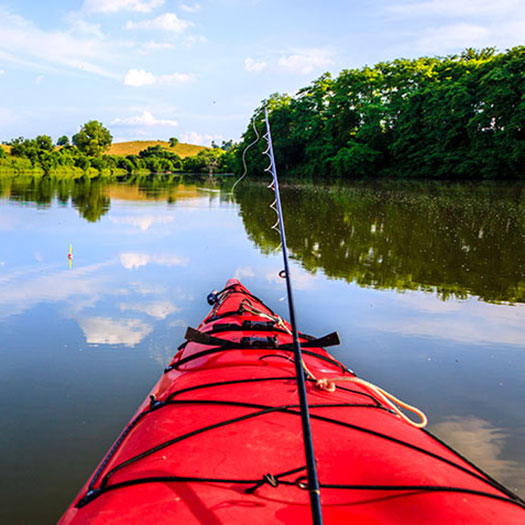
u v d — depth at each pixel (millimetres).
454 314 6996
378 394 3082
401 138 40719
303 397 1854
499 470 3416
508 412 4258
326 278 9039
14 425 3893
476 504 2021
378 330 6336
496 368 5184
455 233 14188
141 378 4789
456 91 35312
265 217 17672
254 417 2645
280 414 2682
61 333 5957
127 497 2000
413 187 32312
